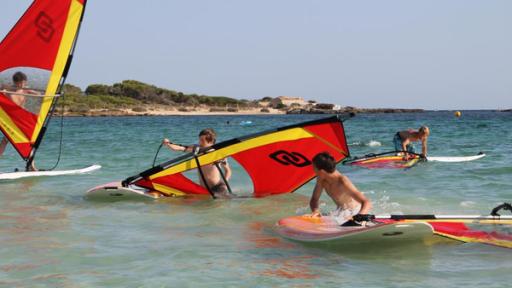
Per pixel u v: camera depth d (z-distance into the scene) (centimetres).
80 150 2081
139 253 620
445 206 902
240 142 982
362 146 2356
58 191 1092
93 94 15950
